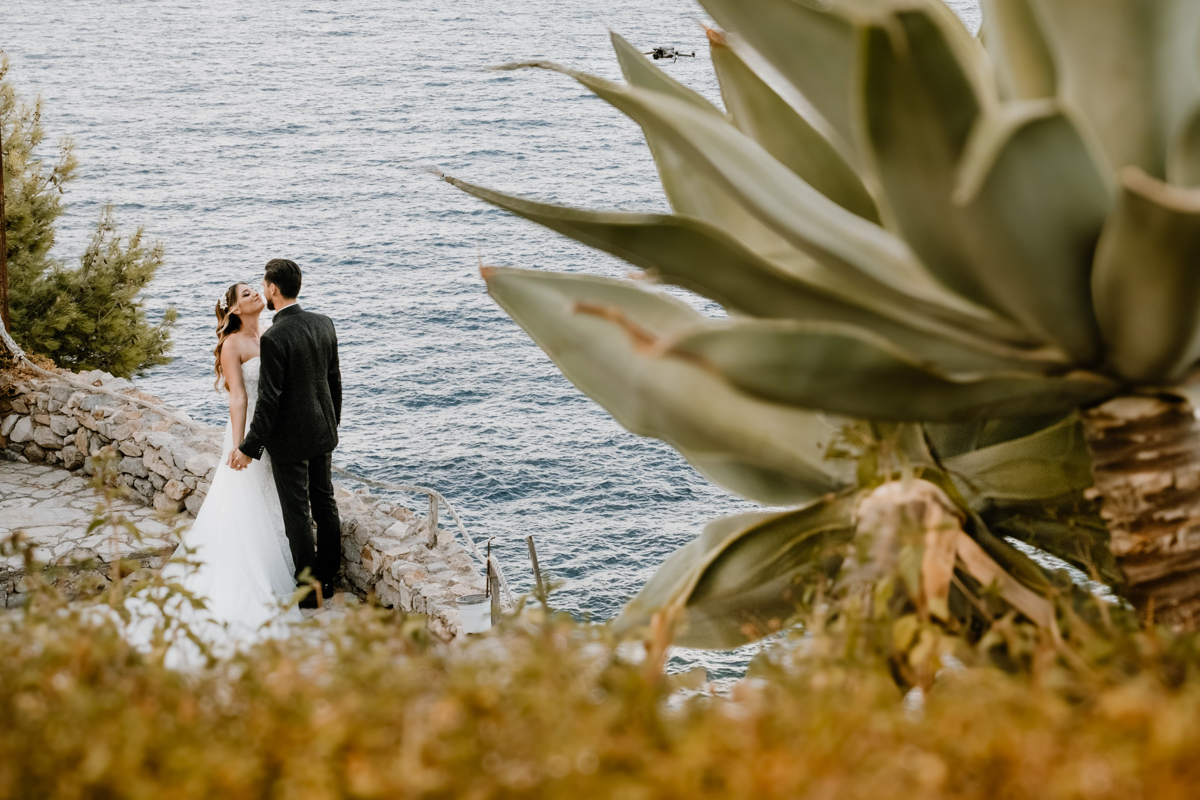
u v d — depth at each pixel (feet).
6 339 34.65
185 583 21.90
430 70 539.70
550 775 4.43
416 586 24.67
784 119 8.52
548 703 4.88
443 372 198.80
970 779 4.48
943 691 5.46
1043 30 6.77
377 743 4.77
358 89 498.69
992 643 6.18
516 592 128.36
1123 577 7.72
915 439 7.72
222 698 5.66
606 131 410.31
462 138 404.36
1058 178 5.76
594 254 282.97
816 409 6.11
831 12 7.37
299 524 23.08
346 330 221.25
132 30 652.89
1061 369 6.76
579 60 546.26
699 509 151.02
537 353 207.92
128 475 30.91
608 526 146.72
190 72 531.09
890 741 4.57
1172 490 6.54
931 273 6.62
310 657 6.03
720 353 5.69
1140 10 6.37
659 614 6.86
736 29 7.79
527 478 159.02
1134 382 6.56
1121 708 4.45
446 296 244.01
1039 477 7.73
